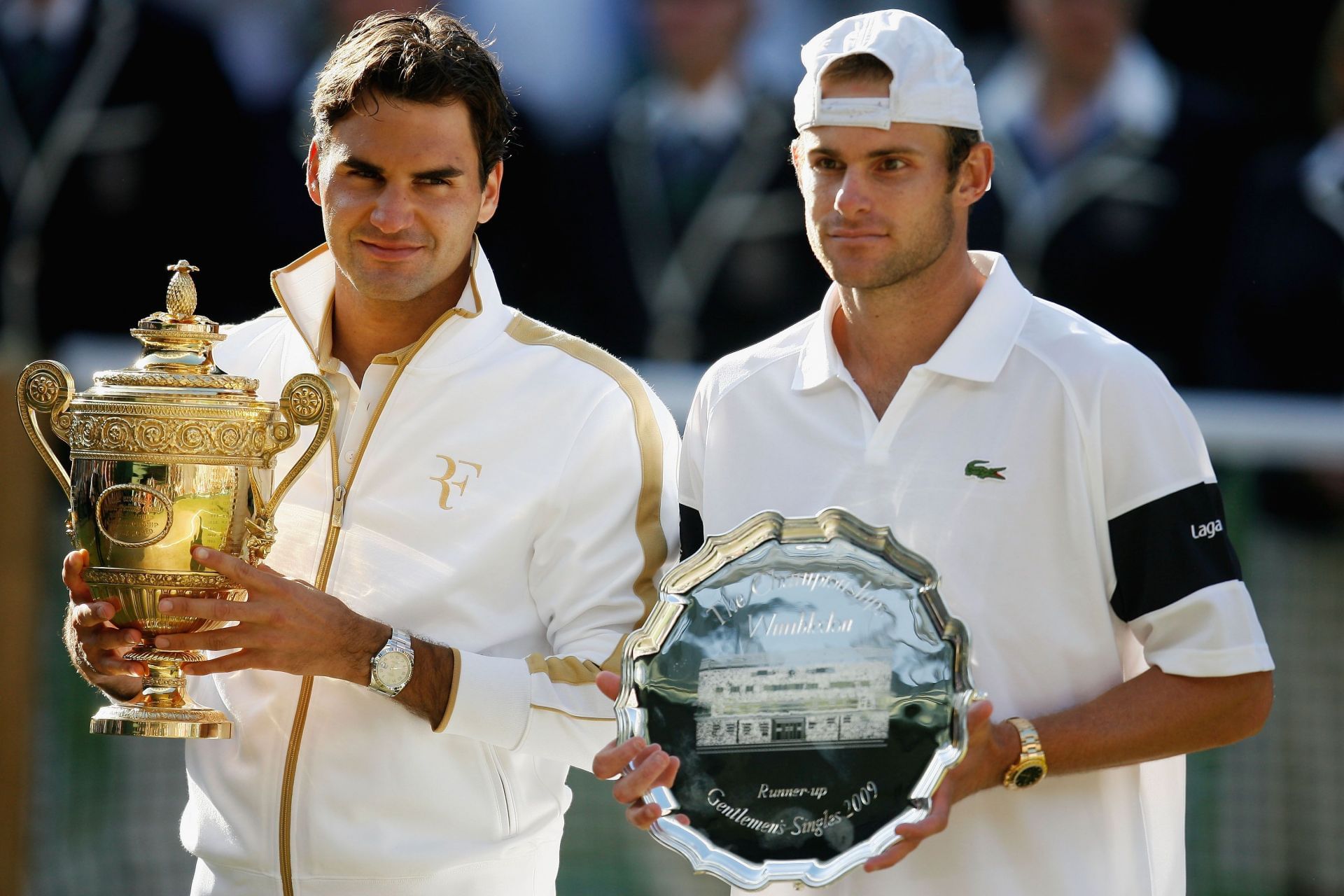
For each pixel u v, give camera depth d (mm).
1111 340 9117
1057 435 8984
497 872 10078
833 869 8281
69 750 19906
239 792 9992
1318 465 21109
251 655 9234
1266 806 20609
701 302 23469
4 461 19219
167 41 23922
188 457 9141
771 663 8500
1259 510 21234
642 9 23672
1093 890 8969
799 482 9375
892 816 8352
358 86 9531
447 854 9859
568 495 10086
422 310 10211
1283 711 20766
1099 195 23000
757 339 23406
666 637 8578
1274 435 21297
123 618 9297
